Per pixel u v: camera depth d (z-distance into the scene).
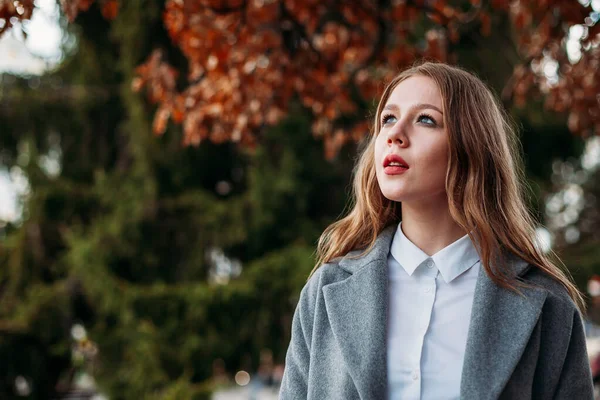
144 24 8.17
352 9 4.22
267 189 8.30
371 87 4.46
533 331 1.57
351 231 1.83
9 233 10.15
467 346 1.52
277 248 8.78
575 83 4.60
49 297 8.73
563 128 8.73
